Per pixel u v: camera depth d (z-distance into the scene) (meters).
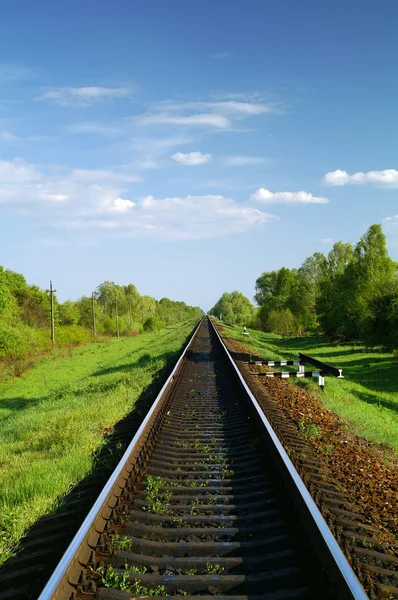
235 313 138.12
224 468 7.34
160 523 5.38
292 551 4.55
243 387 13.52
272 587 4.11
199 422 10.59
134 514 5.45
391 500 6.45
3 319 34.28
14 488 6.84
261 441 8.46
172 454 8.06
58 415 13.20
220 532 5.06
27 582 4.22
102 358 40.41
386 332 31.67
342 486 6.78
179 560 4.47
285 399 13.50
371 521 5.64
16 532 5.20
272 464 7.20
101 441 9.16
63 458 8.00
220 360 23.67
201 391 14.79
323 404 14.05
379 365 30.42
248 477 6.84
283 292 73.75
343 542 4.74
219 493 6.34
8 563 4.56
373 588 4.03
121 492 5.98
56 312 61.12
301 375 16.86
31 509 5.83
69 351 43.00
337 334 49.25
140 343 58.22
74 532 5.04
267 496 6.10
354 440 9.95
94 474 7.14
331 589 3.87
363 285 43.66
